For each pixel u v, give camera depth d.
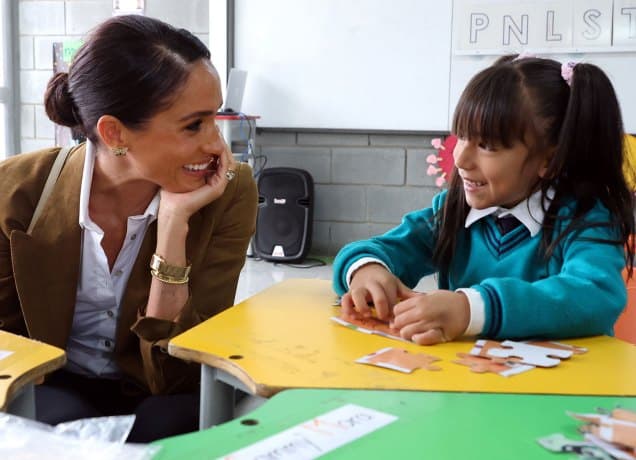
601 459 0.64
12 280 1.24
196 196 1.25
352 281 1.18
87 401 1.25
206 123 1.18
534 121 1.15
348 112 3.60
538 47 3.32
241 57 3.70
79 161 1.26
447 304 1.00
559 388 0.82
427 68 3.47
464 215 1.31
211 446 0.66
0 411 0.76
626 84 3.24
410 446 0.67
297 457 0.64
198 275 1.32
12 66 4.06
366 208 3.69
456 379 0.85
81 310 1.31
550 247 1.18
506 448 0.67
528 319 1.00
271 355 0.92
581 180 1.20
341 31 3.55
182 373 1.25
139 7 3.80
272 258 3.62
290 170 3.62
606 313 1.04
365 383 0.83
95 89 1.15
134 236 1.29
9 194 1.23
